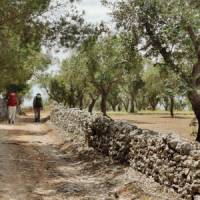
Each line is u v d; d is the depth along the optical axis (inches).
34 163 795.4
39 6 873.5
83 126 983.0
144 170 629.3
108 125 804.0
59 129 1312.7
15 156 860.0
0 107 1745.8
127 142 703.7
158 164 578.9
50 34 940.0
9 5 861.8
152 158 600.1
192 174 488.1
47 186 616.1
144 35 847.1
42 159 842.2
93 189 599.2
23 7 867.4
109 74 1678.2
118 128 751.1
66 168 754.8
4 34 965.8
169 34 800.3
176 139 549.0
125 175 646.5
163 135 581.0
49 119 1685.5
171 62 843.4
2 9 863.7
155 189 555.8
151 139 606.5
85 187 610.2
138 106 3870.6
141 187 567.2
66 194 573.6
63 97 2522.1
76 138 1041.5
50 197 557.9
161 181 566.9
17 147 990.4
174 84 852.0
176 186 525.7
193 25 789.9
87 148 902.4
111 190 588.1
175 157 530.0
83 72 1815.9
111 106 3941.9
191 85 842.2
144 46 860.0
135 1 830.5
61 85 2511.1
